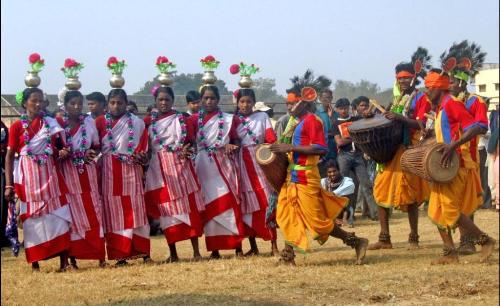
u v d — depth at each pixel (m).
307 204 11.76
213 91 13.88
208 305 9.55
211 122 13.85
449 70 12.44
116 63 13.37
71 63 13.23
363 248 12.16
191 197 13.62
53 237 12.80
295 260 12.99
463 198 12.05
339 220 18.41
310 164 11.74
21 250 16.58
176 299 9.88
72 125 13.11
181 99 36.16
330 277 11.14
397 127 13.52
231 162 13.88
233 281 11.06
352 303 9.65
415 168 11.90
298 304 9.59
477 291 10.16
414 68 13.95
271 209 13.28
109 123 13.34
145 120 13.85
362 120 14.16
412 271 11.48
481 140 21.66
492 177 19.73
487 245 12.09
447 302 9.64
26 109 12.91
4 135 16.02
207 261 13.34
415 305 9.54
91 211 13.09
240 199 13.95
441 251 13.77
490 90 37.16
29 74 12.93
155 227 18.56
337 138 18.91
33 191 12.75
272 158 11.82
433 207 12.04
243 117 14.10
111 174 13.30
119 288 10.89
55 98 26.94
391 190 14.03
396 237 16.48
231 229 13.74
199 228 13.64
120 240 13.26
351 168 19.31
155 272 12.20
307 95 11.71
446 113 11.86
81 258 13.02
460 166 11.95
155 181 13.62
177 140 13.59
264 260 13.03
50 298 10.41
